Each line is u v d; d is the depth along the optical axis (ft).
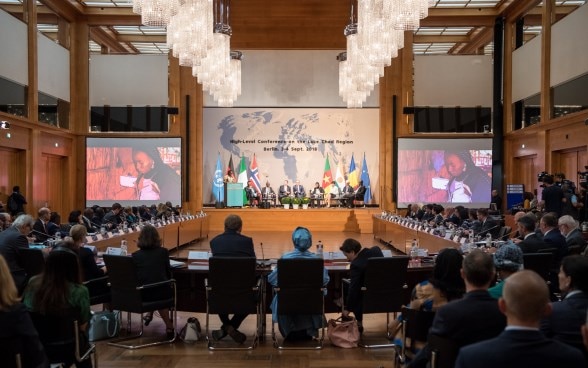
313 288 19.77
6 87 54.70
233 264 19.67
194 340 21.15
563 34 56.34
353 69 46.29
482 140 73.26
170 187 73.10
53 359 13.44
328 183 80.79
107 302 22.40
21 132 57.57
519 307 7.41
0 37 53.36
